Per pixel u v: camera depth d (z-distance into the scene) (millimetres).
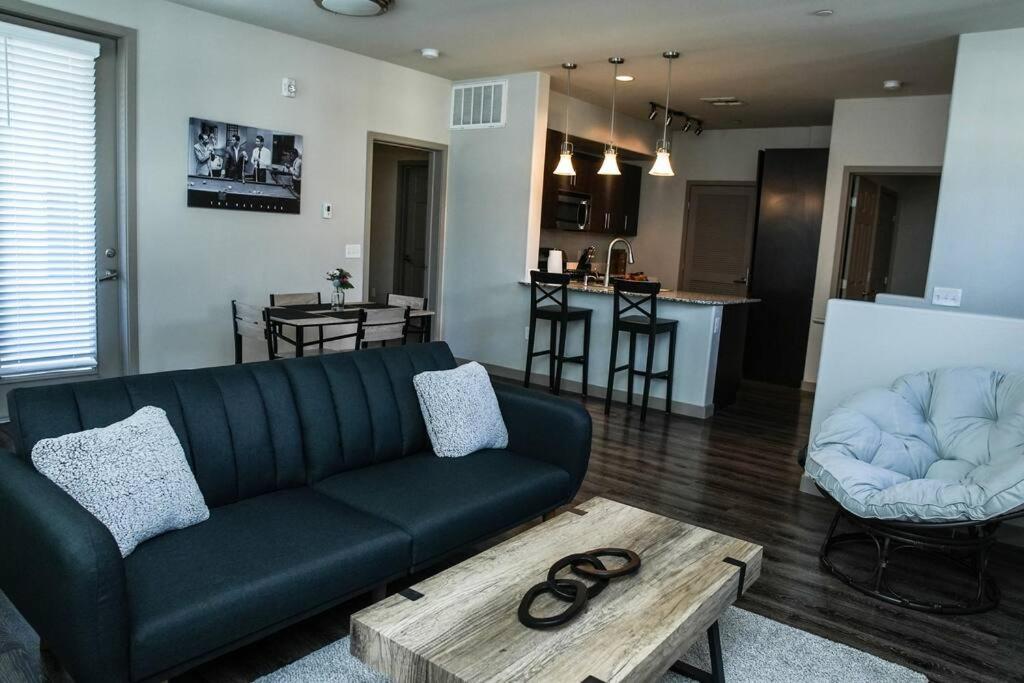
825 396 3844
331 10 4539
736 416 5695
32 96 4145
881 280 8375
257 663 2145
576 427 2988
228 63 4992
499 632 1643
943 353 3510
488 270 6633
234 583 1836
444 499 2520
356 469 2818
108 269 4652
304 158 5566
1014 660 2416
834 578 2949
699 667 2248
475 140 6594
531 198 6273
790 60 5281
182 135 4805
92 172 4469
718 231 8516
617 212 8500
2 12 4012
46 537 1611
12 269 4199
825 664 2312
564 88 6660
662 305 5719
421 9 4520
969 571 3094
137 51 4523
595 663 1547
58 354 4469
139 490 1976
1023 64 4289
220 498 2383
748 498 3836
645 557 2090
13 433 2096
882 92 6184
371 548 2148
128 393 2268
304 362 2781
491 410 3133
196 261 5004
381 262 8656
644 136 8281
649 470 4211
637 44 5062
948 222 4582
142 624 1648
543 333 6324
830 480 2936
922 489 2672
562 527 2289
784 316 7203
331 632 2330
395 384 3045
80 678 1618
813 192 7004
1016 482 2484
